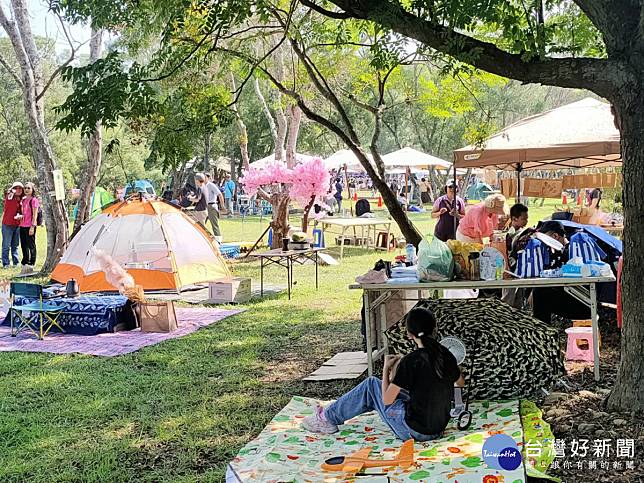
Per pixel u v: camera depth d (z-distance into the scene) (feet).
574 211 41.29
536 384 18.49
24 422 19.72
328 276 46.32
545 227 25.64
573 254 22.43
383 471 14.37
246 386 22.49
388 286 20.52
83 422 19.60
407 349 19.29
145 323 31.40
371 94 61.77
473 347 18.48
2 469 16.44
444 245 20.89
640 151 16.70
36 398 21.93
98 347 28.48
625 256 17.39
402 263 24.44
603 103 37.14
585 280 20.54
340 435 17.15
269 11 26.63
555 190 47.98
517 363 18.35
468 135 32.07
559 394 19.57
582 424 17.02
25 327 32.24
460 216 40.65
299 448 16.30
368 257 56.24
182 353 27.22
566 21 24.40
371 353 21.36
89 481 15.65
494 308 20.01
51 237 48.49
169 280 38.73
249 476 14.62
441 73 25.03
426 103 42.37
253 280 45.55
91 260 37.42
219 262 40.70
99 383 23.31
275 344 28.17
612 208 55.36
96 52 46.21
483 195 116.06
